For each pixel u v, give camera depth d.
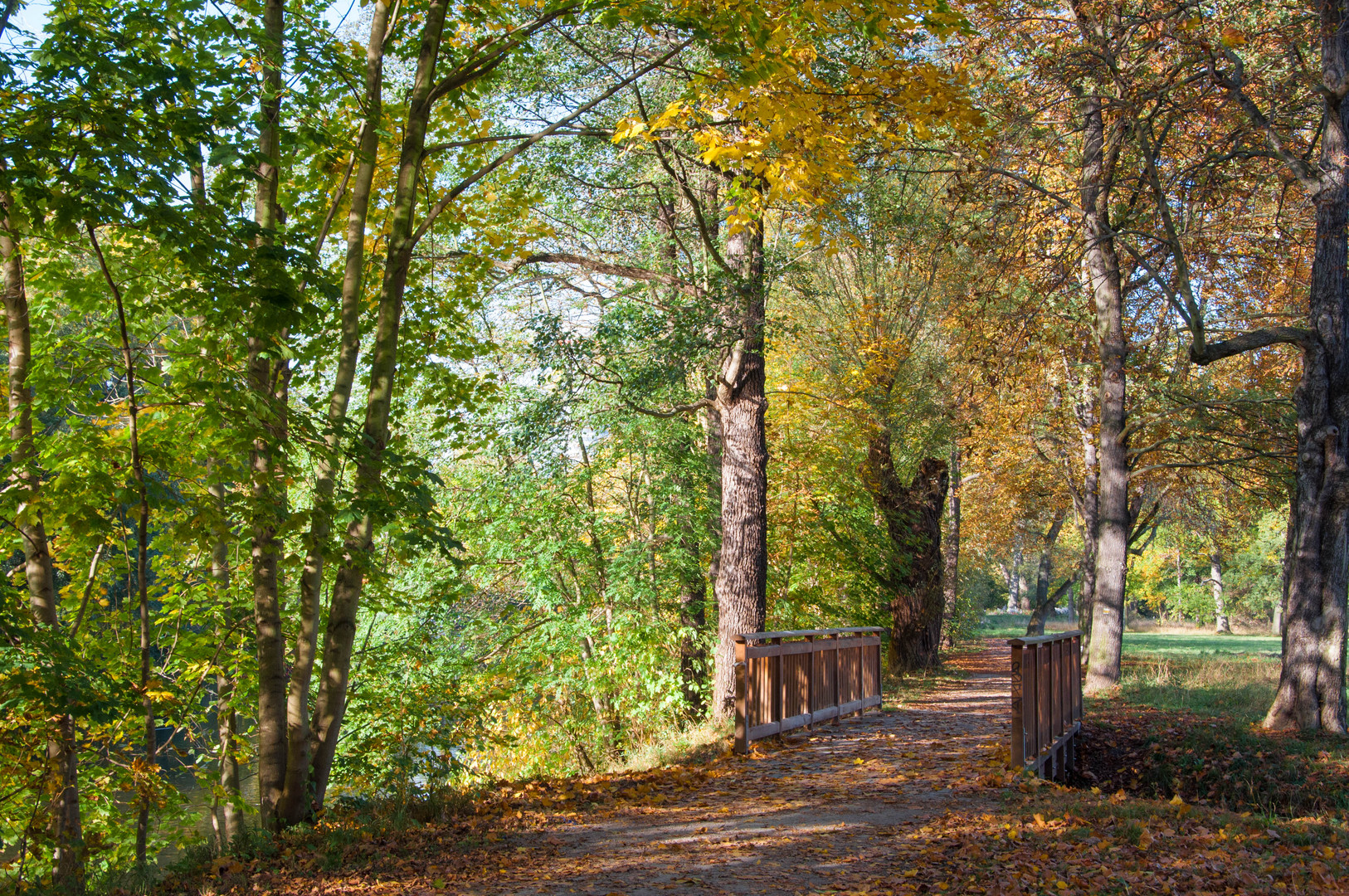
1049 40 14.23
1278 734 11.72
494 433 14.32
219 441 7.97
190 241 6.99
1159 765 10.75
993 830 6.21
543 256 12.05
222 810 11.32
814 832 6.49
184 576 10.73
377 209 10.48
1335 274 12.33
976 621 42.00
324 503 7.67
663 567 16.53
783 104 8.77
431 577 15.47
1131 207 15.47
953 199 14.81
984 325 16.14
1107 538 17.48
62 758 7.81
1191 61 12.68
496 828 6.85
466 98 10.81
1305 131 15.10
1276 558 49.38
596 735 16.09
